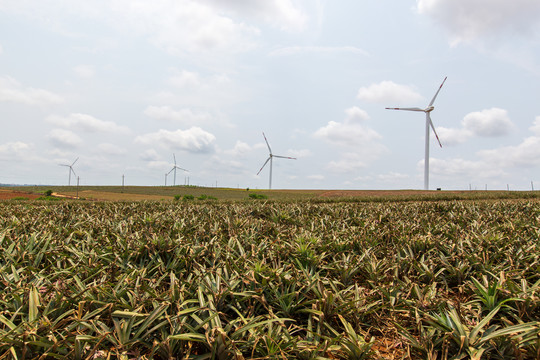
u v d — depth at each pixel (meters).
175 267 5.31
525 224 8.50
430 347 3.04
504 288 3.94
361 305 3.82
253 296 3.64
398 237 7.24
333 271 5.37
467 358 2.97
